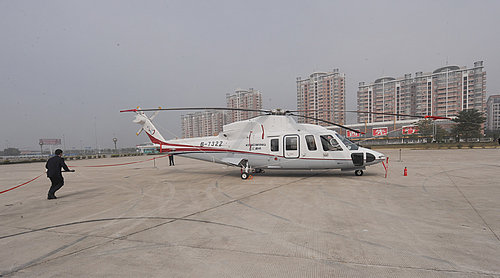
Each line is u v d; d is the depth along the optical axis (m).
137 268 3.40
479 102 75.19
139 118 14.19
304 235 4.40
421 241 4.03
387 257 3.51
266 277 3.06
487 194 7.23
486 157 20.17
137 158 37.22
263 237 4.36
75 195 8.88
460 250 3.69
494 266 3.21
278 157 11.27
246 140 11.79
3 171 20.42
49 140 82.12
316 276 3.05
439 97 81.25
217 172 14.82
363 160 10.63
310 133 11.10
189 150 13.05
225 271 3.24
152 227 5.08
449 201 6.54
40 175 16.70
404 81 87.12
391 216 5.37
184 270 3.30
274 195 7.72
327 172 13.13
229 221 5.30
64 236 4.73
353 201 6.74
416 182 9.41
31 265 3.59
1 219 6.01
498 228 4.54
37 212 6.61
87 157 42.12
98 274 3.27
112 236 4.64
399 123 52.97
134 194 8.69
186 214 5.94
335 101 89.69
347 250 3.76
